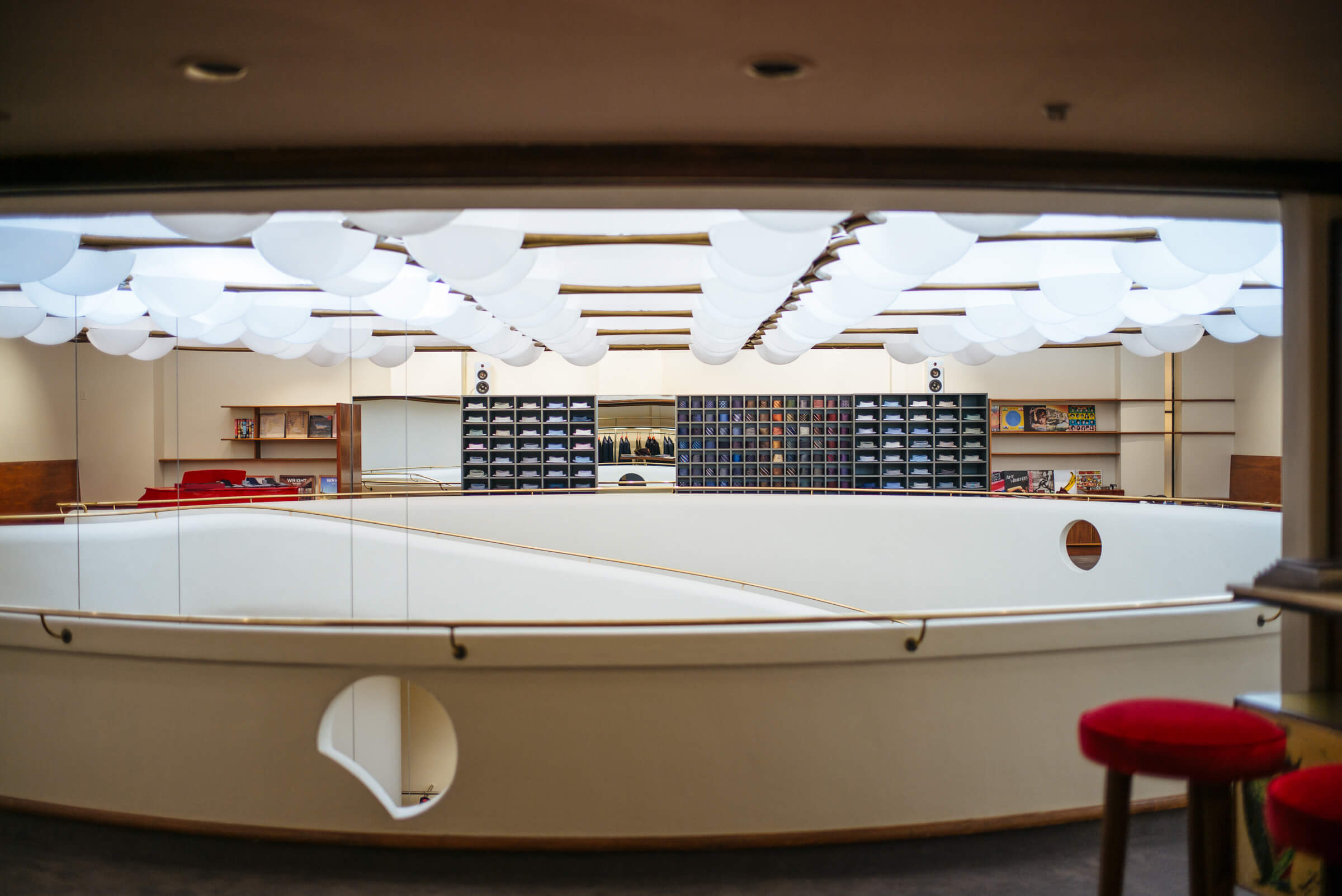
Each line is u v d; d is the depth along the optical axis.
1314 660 3.19
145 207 2.99
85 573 8.02
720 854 3.44
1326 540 3.17
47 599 7.96
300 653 3.48
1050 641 3.61
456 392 13.39
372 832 3.50
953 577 9.57
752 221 3.24
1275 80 2.29
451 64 2.15
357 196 2.94
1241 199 3.14
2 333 6.04
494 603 8.23
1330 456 3.15
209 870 3.37
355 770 3.53
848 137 2.72
